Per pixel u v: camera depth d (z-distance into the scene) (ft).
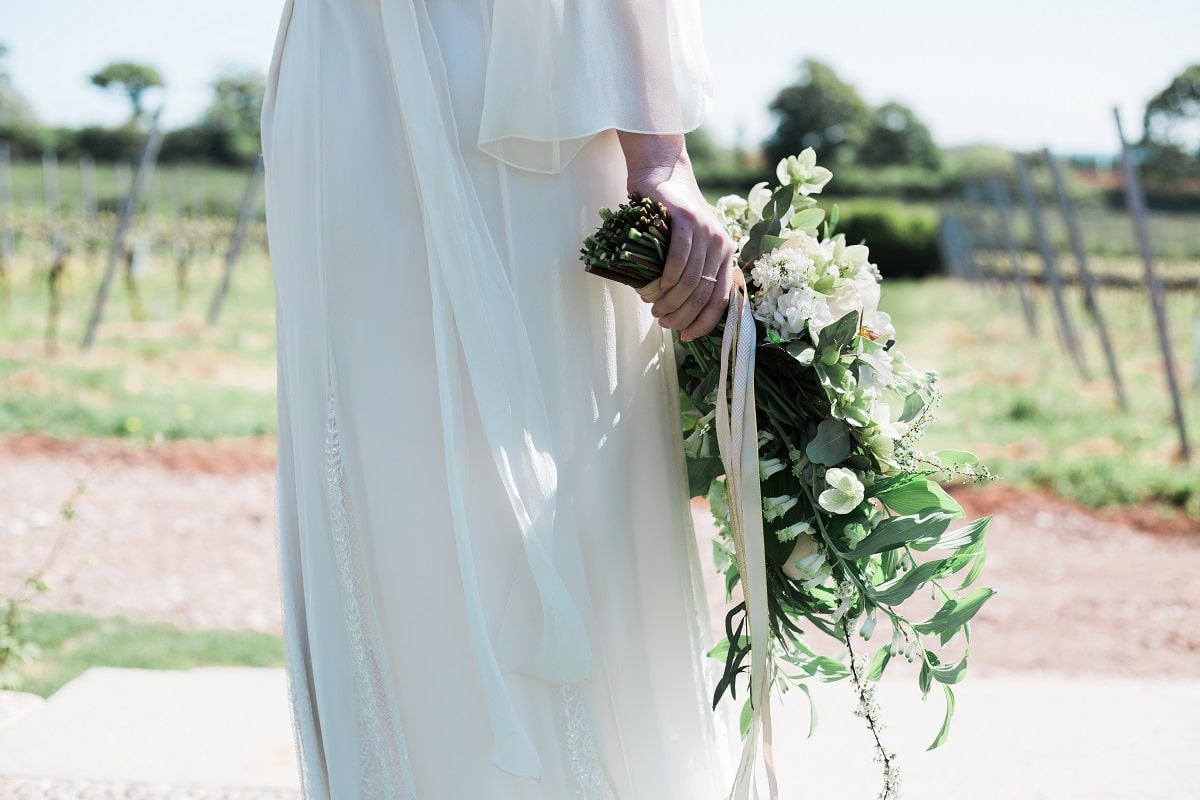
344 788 4.88
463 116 4.79
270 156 5.17
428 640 4.81
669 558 5.14
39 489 20.49
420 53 4.71
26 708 9.39
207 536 18.26
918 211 83.76
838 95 124.67
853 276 5.33
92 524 18.49
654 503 5.12
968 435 26.30
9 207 47.57
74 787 7.79
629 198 4.86
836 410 5.06
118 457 23.18
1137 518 20.07
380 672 4.85
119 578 15.92
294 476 5.25
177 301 42.11
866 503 5.25
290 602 5.16
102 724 8.79
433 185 4.66
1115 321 40.57
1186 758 8.13
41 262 42.09
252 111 97.91
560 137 4.73
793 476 5.35
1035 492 21.71
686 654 5.17
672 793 5.05
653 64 4.80
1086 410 28.07
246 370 32.71
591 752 4.79
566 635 4.64
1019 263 38.47
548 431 4.80
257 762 8.14
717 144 124.26
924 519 4.91
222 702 9.23
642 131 4.80
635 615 5.03
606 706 4.91
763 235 5.31
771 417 5.30
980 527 4.97
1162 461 23.15
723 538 5.83
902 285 65.98
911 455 5.18
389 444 4.79
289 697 5.18
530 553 4.64
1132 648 13.74
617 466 4.99
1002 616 15.07
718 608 13.88
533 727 4.75
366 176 4.80
